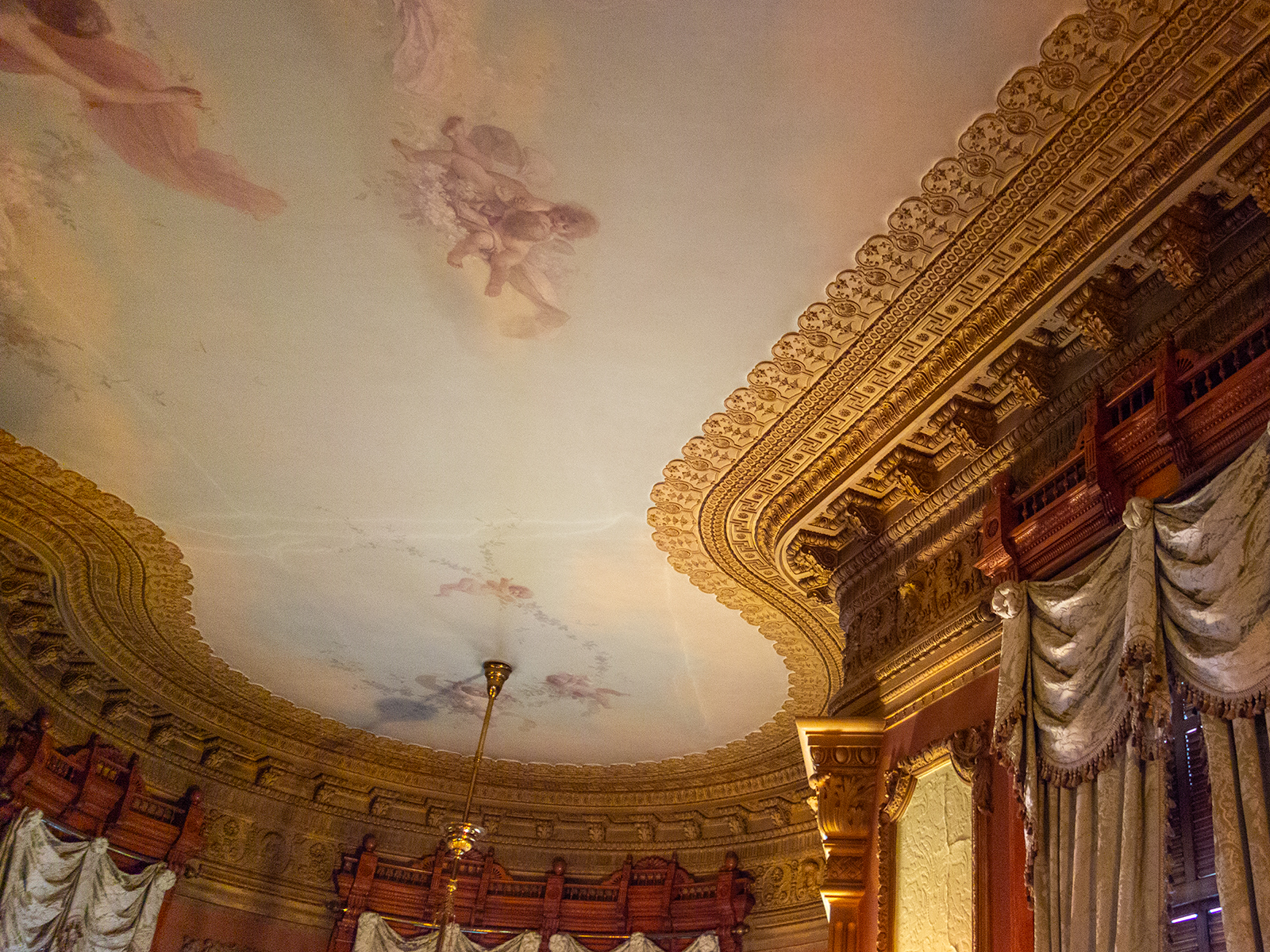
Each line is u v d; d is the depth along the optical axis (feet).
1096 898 16.26
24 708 38.50
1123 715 16.98
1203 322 19.92
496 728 46.03
